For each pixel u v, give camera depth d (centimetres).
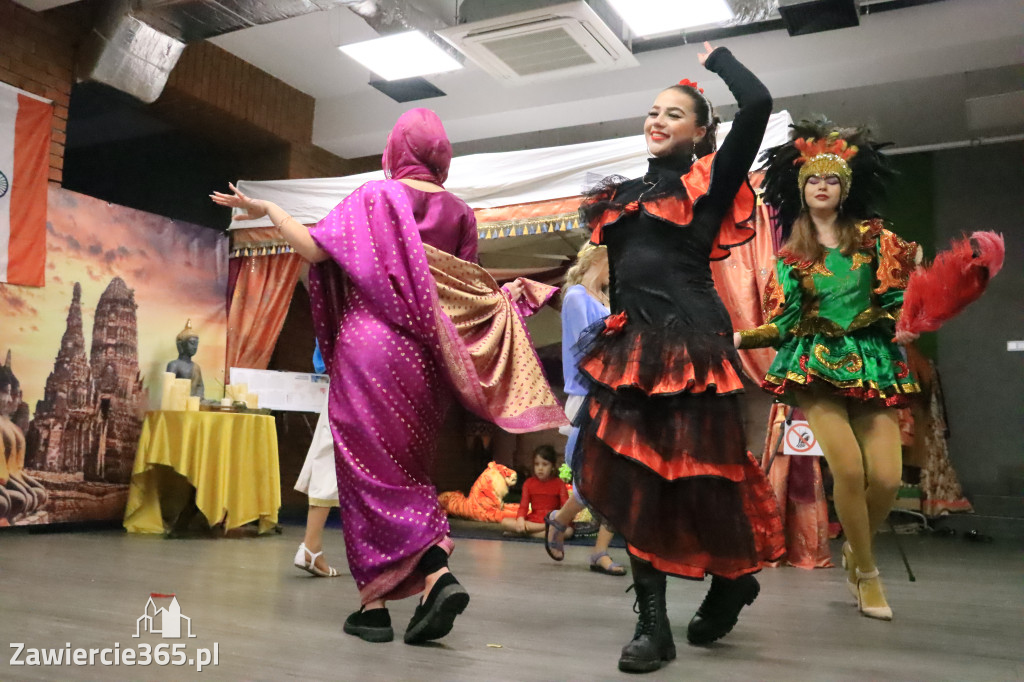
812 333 269
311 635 209
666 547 188
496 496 758
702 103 220
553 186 587
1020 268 804
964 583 362
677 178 212
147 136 817
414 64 704
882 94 728
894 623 252
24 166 576
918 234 835
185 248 677
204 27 597
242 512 517
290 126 838
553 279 773
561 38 631
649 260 205
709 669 183
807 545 425
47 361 568
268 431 543
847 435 262
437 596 198
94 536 506
